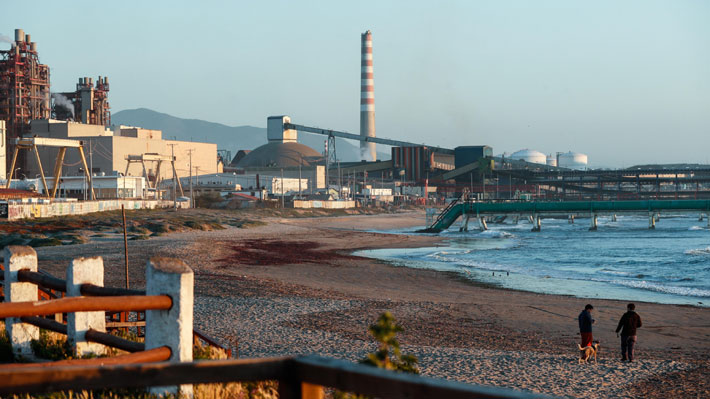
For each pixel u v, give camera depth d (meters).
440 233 155.50
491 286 60.06
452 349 31.48
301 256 87.19
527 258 90.56
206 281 55.44
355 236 135.75
